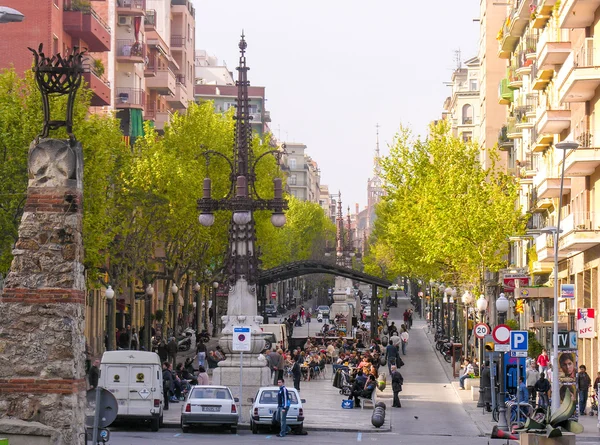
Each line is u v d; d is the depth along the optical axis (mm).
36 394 25328
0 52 78375
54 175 25906
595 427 51844
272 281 97688
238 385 55438
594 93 67062
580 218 68375
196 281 100312
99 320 95125
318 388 75250
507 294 95688
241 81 57250
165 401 58781
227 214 92312
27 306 25578
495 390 60188
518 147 108625
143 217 78625
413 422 55812
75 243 25859
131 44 110875
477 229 80875
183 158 97500
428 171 98188
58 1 81562
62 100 59500
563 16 68500
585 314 59312
